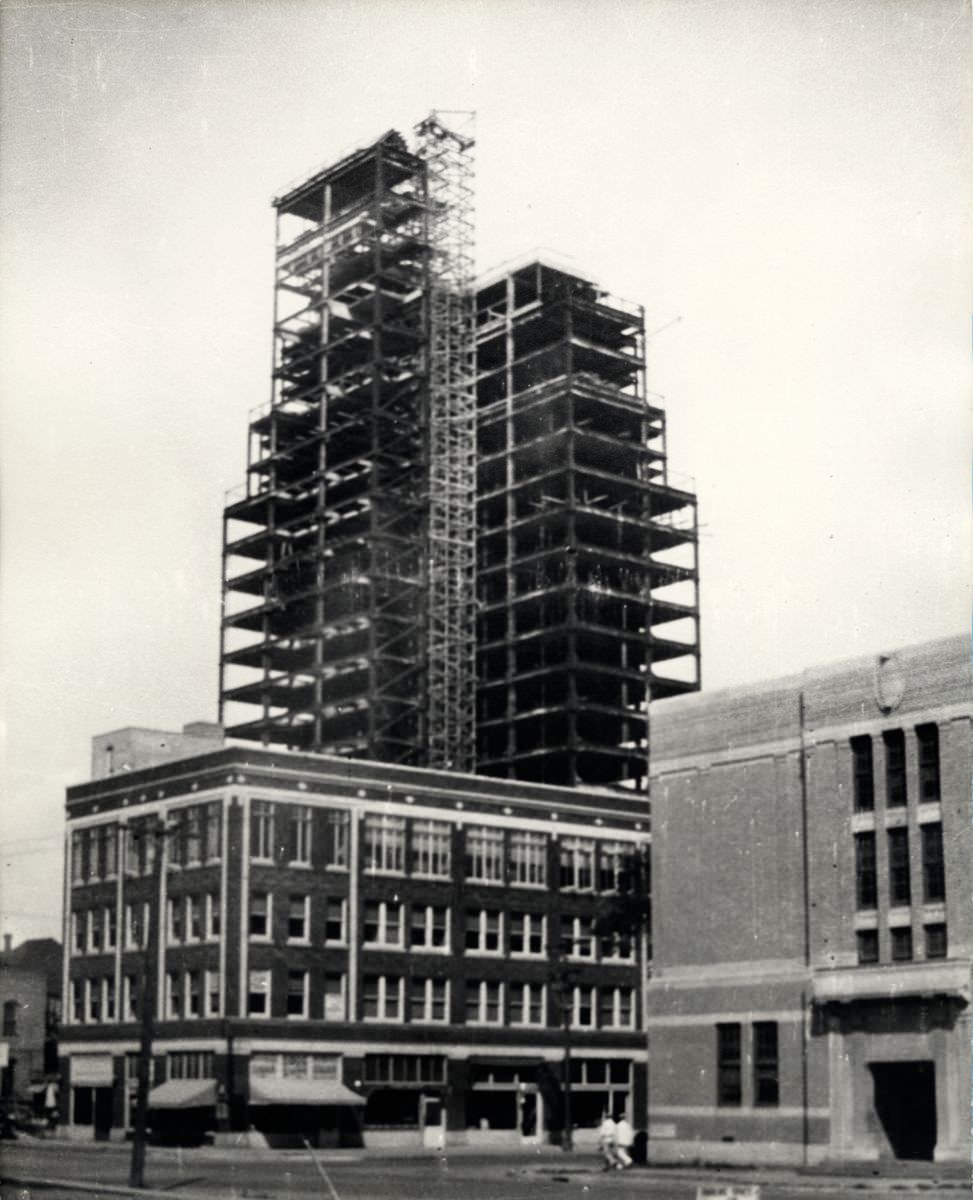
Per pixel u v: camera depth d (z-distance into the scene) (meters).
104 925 82.38
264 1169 61.12
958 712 55.88
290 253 112.75
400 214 111.00
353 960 78.25
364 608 104.81
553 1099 84.25
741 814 62.31
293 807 78.06
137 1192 48.06
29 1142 79.62
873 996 56.09
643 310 113.81
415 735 104.00
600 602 108.69
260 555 108.44
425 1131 79.50
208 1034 75.06
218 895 76.25
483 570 111.88
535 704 111.44
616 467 113.69
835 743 59.66
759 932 60.94
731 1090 60.84
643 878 90.00
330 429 108.00
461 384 110.50
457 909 82.56
